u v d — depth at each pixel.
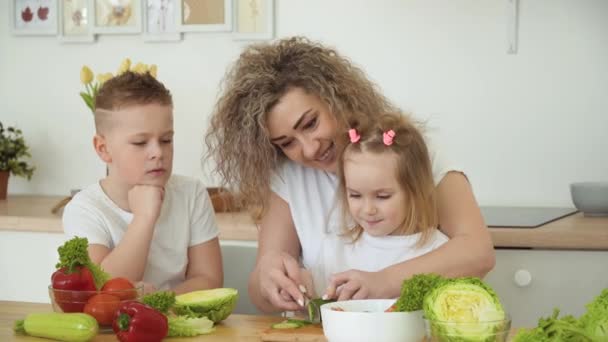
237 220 2.24
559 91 2.50
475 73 2.54
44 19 2.85
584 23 2.47
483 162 2.56
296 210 1.80
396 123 1.64
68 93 2.86
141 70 2.42
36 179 2.91
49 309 1.46
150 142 1.76
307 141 1.63
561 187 2.52
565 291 2.06
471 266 1.55
